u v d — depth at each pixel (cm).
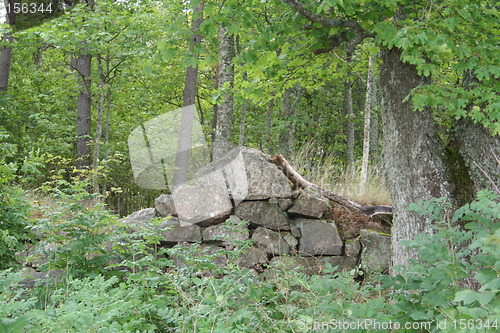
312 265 658
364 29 539
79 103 1337
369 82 1116
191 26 552
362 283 651
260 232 661
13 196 572
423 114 537
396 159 542
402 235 531
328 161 880
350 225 696
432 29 478
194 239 650
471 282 420
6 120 1364
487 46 482
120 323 339
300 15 546
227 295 330
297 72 658
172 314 343
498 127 444
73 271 439
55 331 264
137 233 465
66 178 1409
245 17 539
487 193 232
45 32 941
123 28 999
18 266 547
